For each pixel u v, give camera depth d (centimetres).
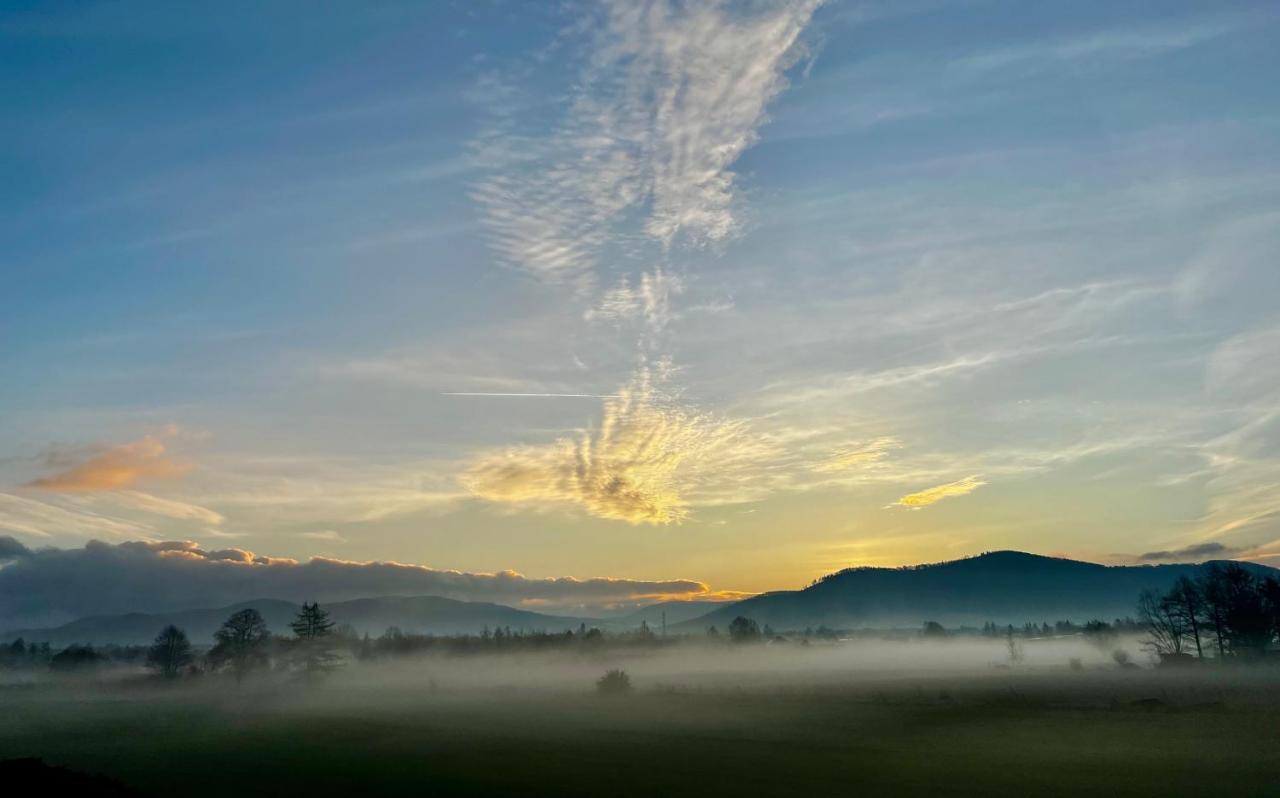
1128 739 6272
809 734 7375
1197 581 13512
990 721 7756
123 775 6191
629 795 4812
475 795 4972
